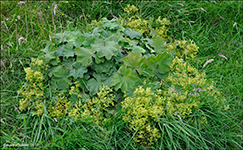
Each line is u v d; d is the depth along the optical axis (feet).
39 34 10.99
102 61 9.00
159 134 7.97
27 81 9.20
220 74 10.98
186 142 7.89
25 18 10.91
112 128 8.09
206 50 11.91
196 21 12.91
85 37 9.55
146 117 7.97
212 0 13.00
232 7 12.75
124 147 7.86
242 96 10.01
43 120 8.33
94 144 7.72
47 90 9.00
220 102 9.12
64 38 10.03
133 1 12.75
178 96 8.66
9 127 8.37
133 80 8.93
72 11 12.42
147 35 11.76
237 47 11.93
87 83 9.04
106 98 8.94
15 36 10.76
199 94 8.88
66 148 7.63
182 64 10.36
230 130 8.91
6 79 9.37
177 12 12.79
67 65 9.47
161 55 9.25
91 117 8.05
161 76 9.70
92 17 12.42
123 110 8.34
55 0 12.41
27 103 8.27
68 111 8.63
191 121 8.55
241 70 10.93
